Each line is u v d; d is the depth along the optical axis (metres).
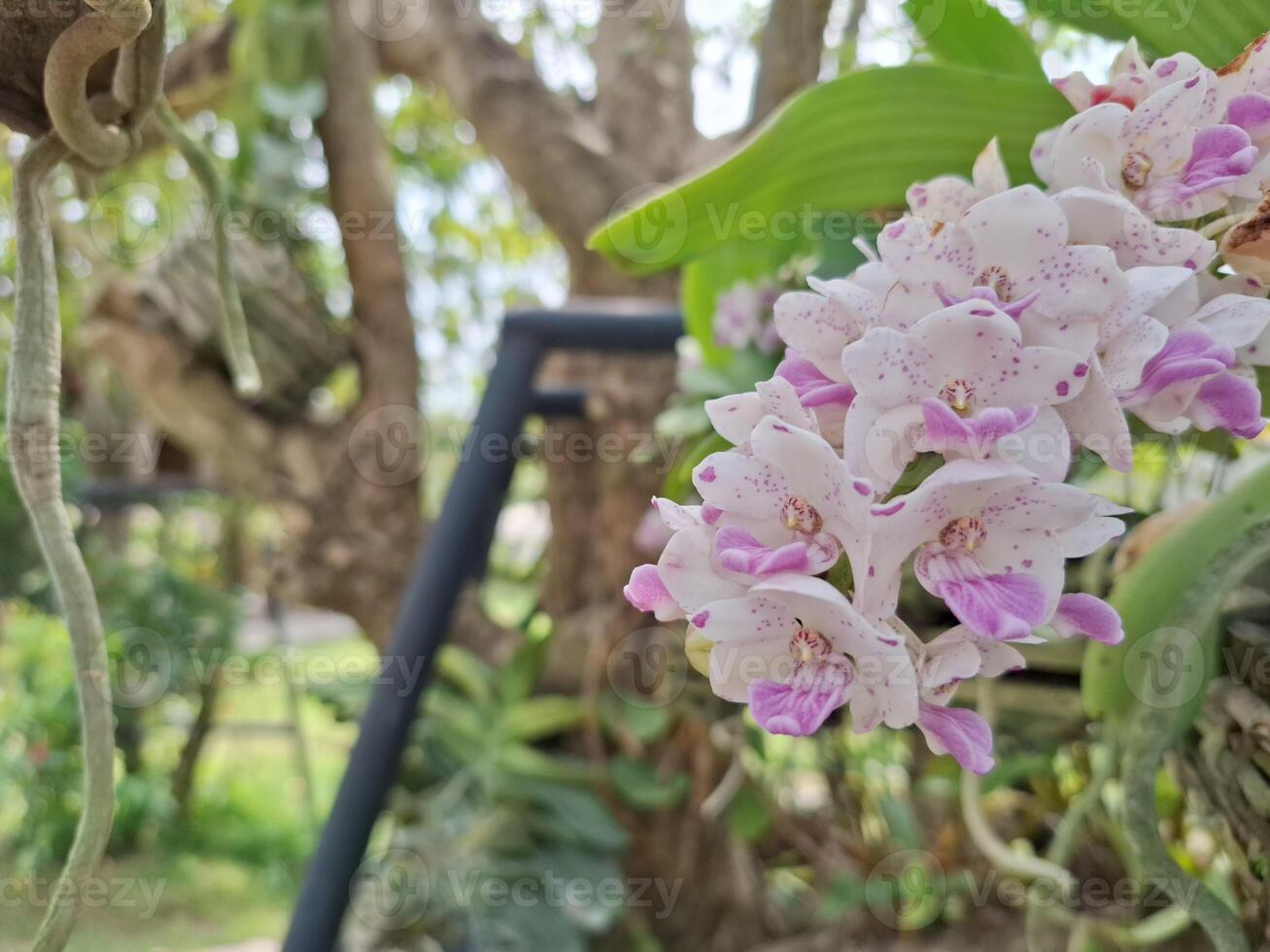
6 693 1.45
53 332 0.16
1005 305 0.14
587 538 0.80
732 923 0.75
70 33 0.15
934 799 0.64
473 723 0.76
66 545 0.15
